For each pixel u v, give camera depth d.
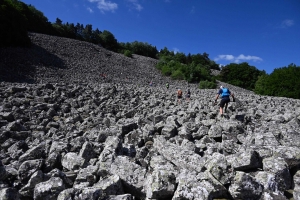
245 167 4.16
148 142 6.73
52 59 40.62
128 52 68.50
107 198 3.45
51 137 7.58
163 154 5.21
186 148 5.20
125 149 5.78
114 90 20.11
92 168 4.41
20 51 37.09
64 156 4.96
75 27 88.00
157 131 7.60
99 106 14.03
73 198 3.37
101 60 52.44
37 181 3.98
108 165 4.55
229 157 4.48
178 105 14.99
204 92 27.72
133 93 20.72
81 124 9.75
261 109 11.95
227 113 10.57
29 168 4.38
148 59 70.25
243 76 67.69
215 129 6.82
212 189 3.48
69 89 18.27
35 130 8.68
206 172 3.75
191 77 51.97
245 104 15.06
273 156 4.50
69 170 4.73
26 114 10.92
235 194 3.53
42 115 10.86
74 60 45.50
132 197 3.71
